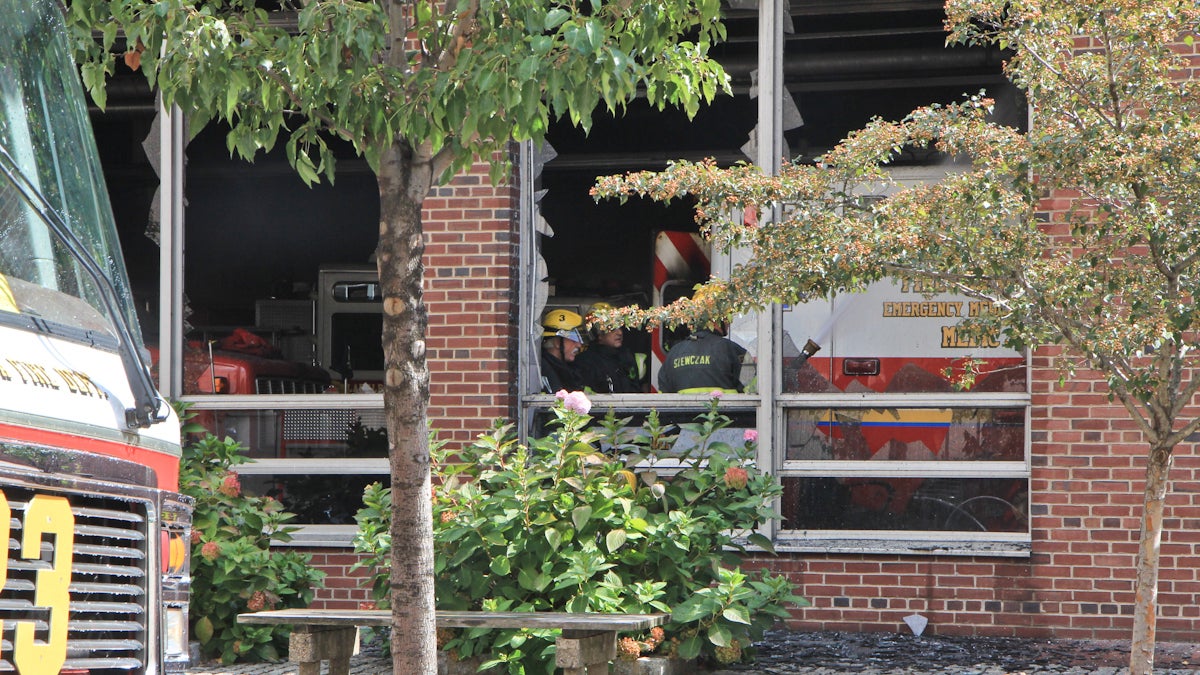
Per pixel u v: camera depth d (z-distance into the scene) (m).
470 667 8.50
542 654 8.09
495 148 6.26
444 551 8.49
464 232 10.62
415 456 5.73
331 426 11.12
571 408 8.94
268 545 9.71
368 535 8.88
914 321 10.40
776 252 7.19
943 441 10.25
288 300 14.79
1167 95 6.83
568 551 8.28
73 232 5.22
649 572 8.60
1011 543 10.00
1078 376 9.76
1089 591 9.72
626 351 11.59
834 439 10.42
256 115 6.09
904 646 9.46
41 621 4.39
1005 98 13.29
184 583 5.24
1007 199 6.85
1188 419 9.48
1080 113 6.94
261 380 11.74
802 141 15.38
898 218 6.93
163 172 11.34
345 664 7.36
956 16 7.16
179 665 5.17
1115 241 6.77
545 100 6.68
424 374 5.78
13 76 5.16
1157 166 6.44
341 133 6.06
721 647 8.48
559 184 17.52
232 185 18.77
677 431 10.66
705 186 7.38
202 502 9.55
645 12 5.72
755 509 8.91
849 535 10.29
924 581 10.02
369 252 18.55
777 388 10.48
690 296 12.84
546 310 14.08
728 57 13.13
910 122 7.41
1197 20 6.77
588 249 17.42
